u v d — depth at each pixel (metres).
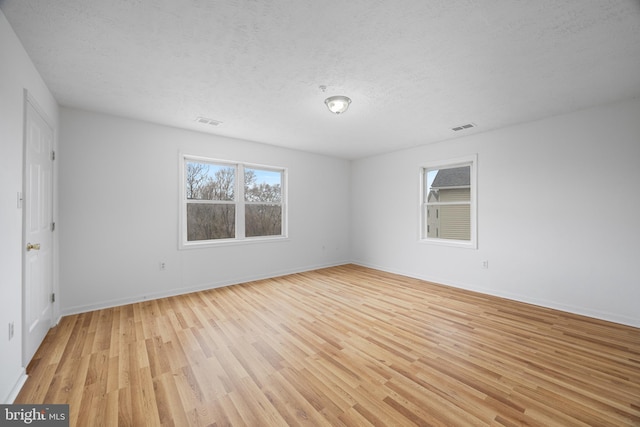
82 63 2.21
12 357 1.71
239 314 3.10
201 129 3.94
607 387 1.82
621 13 1.63
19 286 1.85
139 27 1.78
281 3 1.57
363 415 1.56
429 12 1.64
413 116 3.38
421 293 3.91
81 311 3.13
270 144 4.81
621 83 2.52
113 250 3.36
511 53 2.07
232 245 4.39
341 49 2.03
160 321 2.89
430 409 1.62
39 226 2.35
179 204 3.86
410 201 4.98
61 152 3.03
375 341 2.46
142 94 2.79
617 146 2.92
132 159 3.50
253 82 2.54
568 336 2.56
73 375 1.92
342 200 6.03
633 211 2.84
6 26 1.67
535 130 3.50
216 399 1.69
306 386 1.83
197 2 1.56
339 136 4.29
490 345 2.39
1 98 1.60
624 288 2.88
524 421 1.52
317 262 5.59
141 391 1.76
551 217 3.36
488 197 3.93
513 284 3.66
